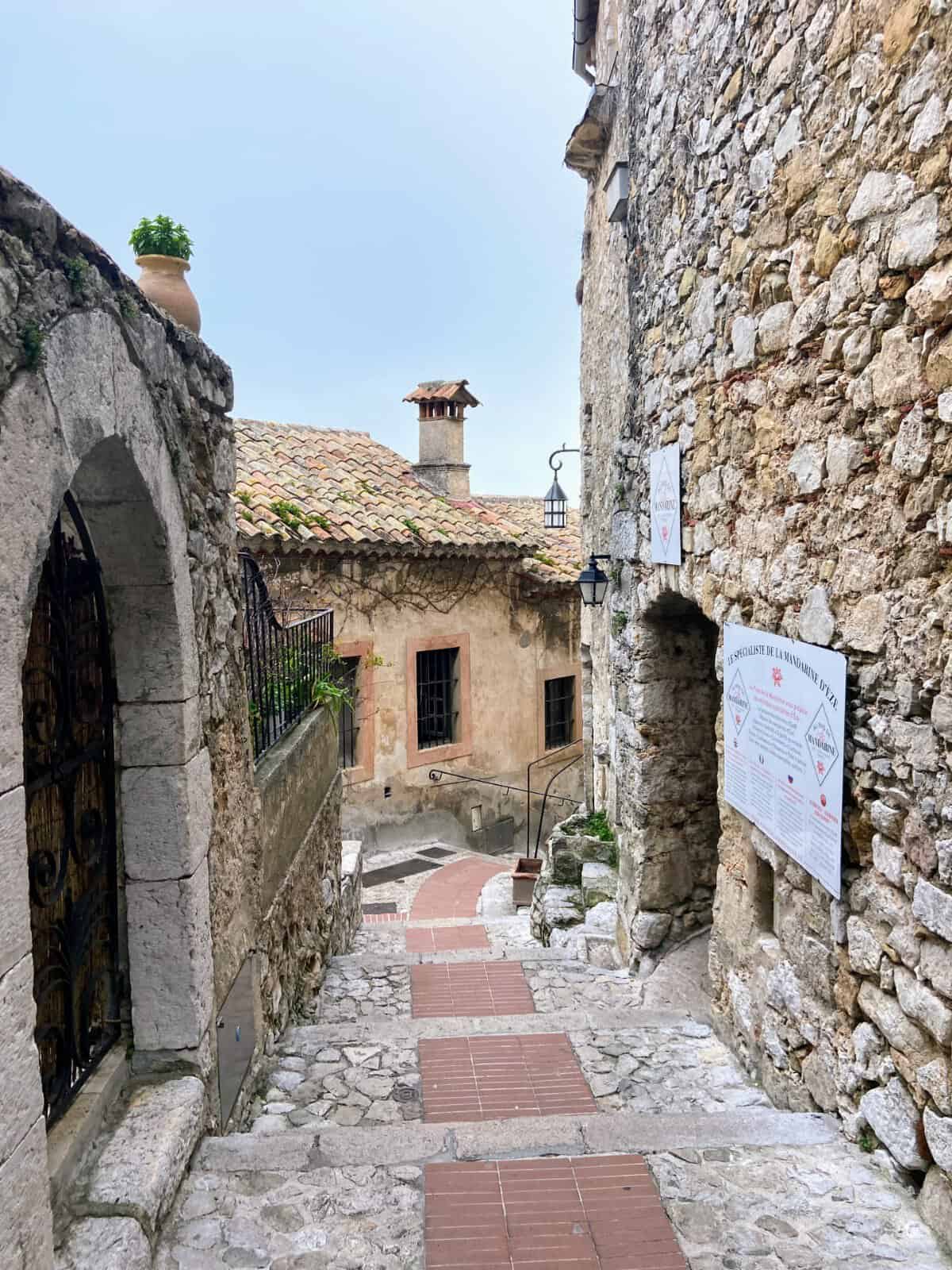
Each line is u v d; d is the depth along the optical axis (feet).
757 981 12.63
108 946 10.23
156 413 9.51
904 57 8.41
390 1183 9.12
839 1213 8.58
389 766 37.55
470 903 32.09
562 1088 12.69
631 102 18.44
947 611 8.17
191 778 10.37
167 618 10.02
